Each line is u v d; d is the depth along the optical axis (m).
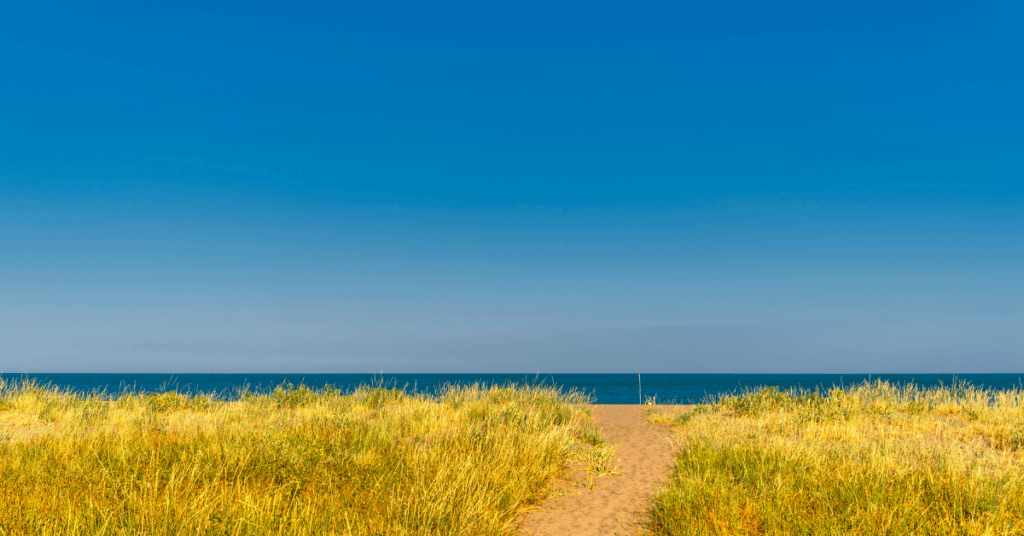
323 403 18.38
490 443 10.52
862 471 8.14
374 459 9.27
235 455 8.68
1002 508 6.42
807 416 15.05
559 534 6.99
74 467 8.16
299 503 6.61
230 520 5.96
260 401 18.89
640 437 14.52
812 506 7.08
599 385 80.06
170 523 5.76
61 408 17.00
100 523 5.85
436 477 7.75
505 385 20.80
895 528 6.05
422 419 14.20
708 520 6.52
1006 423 13.57
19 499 6.50
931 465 8.62
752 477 8.59
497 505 7.41
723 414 18.22
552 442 11.15
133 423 13.57
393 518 6.42
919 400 17.64
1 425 13.80
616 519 7.53
